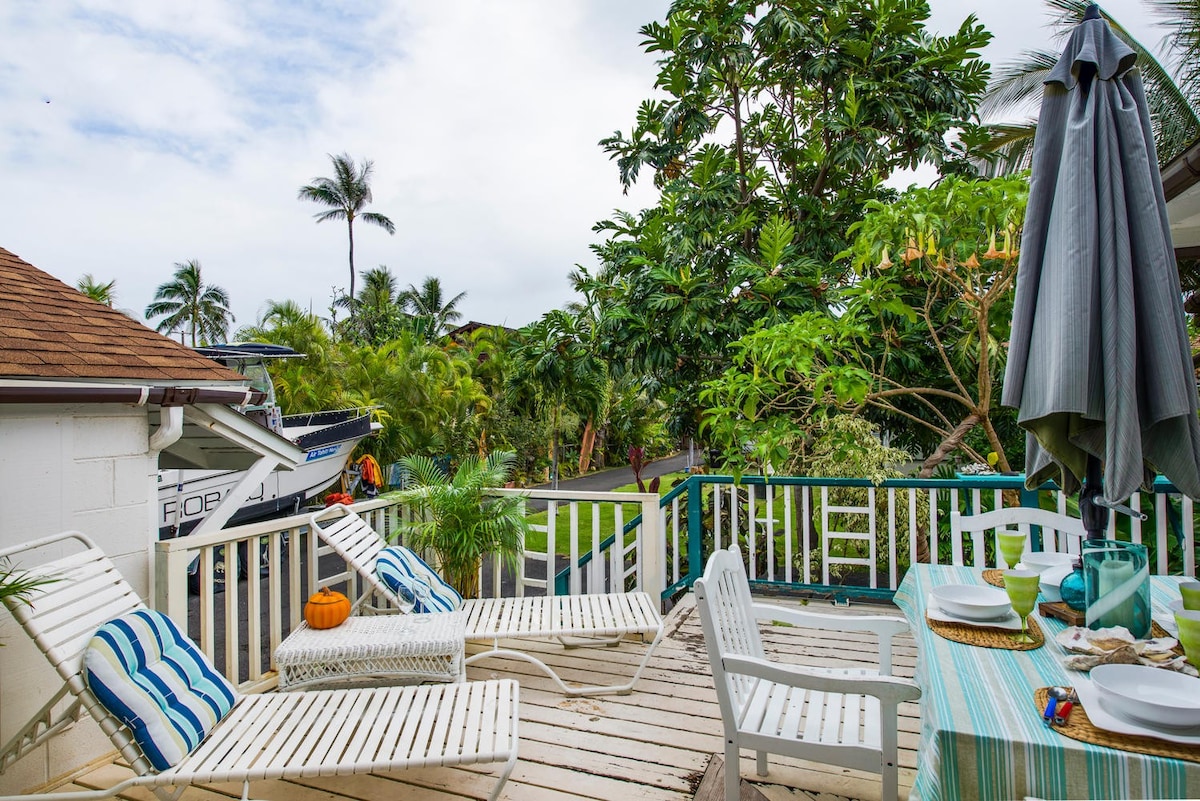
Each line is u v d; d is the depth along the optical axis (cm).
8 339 282
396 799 232
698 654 361
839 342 438
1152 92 689
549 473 1894
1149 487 224
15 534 252
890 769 177
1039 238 200
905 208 406
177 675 220
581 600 360
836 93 619
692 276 562
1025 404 196
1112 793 128
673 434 697
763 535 586
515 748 202
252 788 240
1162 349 177
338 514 363
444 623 303
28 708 241
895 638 378
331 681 281
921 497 498
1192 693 145
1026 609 187
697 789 233
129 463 296
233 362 916
